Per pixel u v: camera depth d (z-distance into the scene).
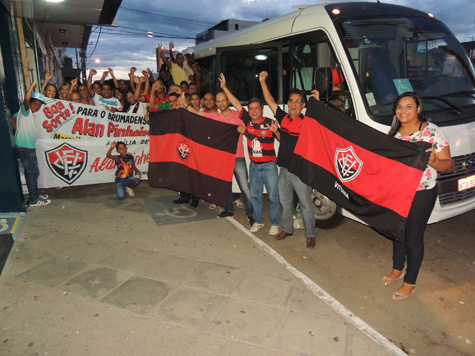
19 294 3.40
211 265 3.98
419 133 3.14
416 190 3.16
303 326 2.97
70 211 5.70
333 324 3.00
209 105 5.41
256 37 5.70
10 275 3.74
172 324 2.99
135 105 6.98
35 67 10.28
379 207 3.39
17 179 5.46
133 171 6.63
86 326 2.96
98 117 6.62
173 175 5.36
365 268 4.11
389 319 3.19
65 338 2.83
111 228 5.03
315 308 3.21
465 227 5.15
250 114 4.44
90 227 5.05
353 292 3.62
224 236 4.77
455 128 4.02
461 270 4.02
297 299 3.35
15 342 2.78
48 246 4.43
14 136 5.69
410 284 3.43
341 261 4.28
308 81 4.88
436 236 4.89
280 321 3.03
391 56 4.48
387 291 3.63
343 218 4.76
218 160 5.10
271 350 2.71
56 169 6.33
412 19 4.82
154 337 2.84
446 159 3.05
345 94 4.35
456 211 4.11
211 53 7.01
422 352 2.79
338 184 3.75
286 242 4.81
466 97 4.52
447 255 4.36
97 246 4.45
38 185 6.27
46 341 2.79
